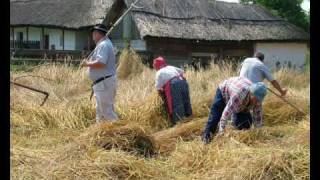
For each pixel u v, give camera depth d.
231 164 5.85
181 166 6.30
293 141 6.63
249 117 7.27
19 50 18.64
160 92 9.72
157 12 28.67
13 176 5.34
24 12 36.81
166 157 6.74
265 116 9.33
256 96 6.71
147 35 26.59
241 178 5.52
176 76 9.64
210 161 6.12
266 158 5.64
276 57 33.31
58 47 35.03
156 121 9.61
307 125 7.35
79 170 5.61
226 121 6.81
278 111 9.43
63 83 13.38
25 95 10.39
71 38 34.22
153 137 7.01
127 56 16.19
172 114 9.55
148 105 9.80
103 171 5.64
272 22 34.06
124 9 27.61
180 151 6.70
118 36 28.80
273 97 9.99
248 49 31.81
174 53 28.53
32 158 5.81
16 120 8.53
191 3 31.38
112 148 6.33
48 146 7.12
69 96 11.84
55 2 36.69
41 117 8.83
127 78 15.56
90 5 34.34
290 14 42.00
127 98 10.59
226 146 6.39
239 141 6.69
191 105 10.22
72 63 16.94
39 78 13.19
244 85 6.80
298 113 9.36
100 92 8.58
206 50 29.92
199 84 13.37
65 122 8.91
